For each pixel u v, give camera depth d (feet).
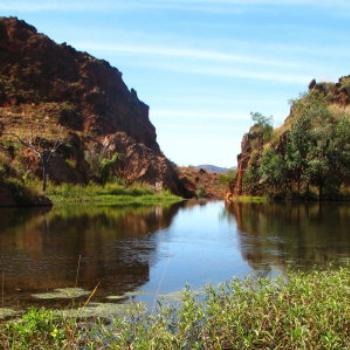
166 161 275.80
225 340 29.35
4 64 292.61
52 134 233.35
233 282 38.55
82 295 43.60
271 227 98.07
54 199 180.45
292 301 32.60
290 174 210.38
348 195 204.54
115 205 175.63
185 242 77.41
